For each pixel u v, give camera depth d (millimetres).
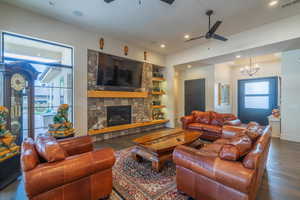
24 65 2703
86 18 3393
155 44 5016
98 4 2873
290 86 4082
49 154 1394
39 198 1312
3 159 1971
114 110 4672
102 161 1640
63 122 2799
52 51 3557
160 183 2033
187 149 1771
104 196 1709
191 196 1671
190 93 6953
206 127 4012
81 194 1535
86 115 3979
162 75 6332
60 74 3672
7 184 1995
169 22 3572
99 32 4129
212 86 6117
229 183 1342
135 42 4852
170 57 6047
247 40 3934
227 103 7031
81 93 3885
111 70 4473
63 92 3723
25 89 2838
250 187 1235
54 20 3420
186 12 3148
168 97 6145
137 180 2109
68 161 1457
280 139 4160
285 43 3541
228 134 2945
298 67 3951
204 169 1509
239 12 3129
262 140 1685
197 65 6102
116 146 3686
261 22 3539
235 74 7324
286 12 3119
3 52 2885
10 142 2113
